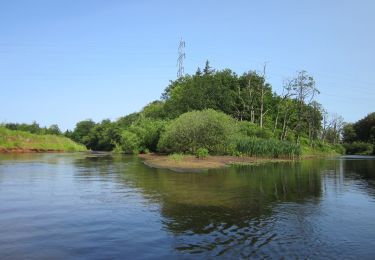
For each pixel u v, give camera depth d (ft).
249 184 82.84
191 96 272.72
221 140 176.96
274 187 78.54
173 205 57.52
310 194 69.82
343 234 41.27
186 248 35.86
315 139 333.83
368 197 66.80
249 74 289.94
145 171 114.52
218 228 43.50
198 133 174.91
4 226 44.47
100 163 156.15
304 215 51.01
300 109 280.72
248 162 155.43
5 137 298.76
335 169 131.44
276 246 36.52
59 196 65.92
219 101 280.31
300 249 35.63
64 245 37.01
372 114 418.31
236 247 36.11
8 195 67.10
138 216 49.80
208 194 68.28
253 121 282.77
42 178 94.32
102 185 80.59
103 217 49.19
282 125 302.04
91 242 37.99
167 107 294.25
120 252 34.81
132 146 276.21
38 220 47.52
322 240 38.78
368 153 360.69
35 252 34.86
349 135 429.38
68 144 368.07
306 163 167.84
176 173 107.96
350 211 54.03
